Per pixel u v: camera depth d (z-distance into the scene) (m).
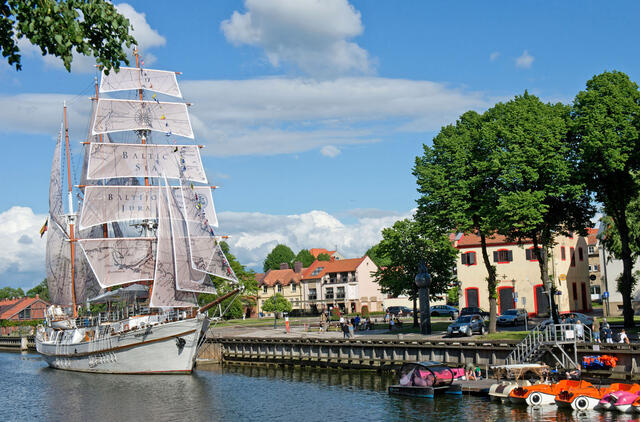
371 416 37.81
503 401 39.34
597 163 52.56
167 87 82.00
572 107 57.47
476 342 48.66
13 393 54.25
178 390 51.88
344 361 59.19
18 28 15.59
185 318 61.56
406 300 134.88
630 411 34.91
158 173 77.88
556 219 55.81
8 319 143.62
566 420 33.81
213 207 77.25
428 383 42.66
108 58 17.19
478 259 87.69
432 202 58.12
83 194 75.69
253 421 38.94
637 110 52.84
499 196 53.16
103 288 73.06
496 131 56.31
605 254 78.38
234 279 66.94
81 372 68.19
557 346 43.47
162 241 65.06
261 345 67.62
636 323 60.12
